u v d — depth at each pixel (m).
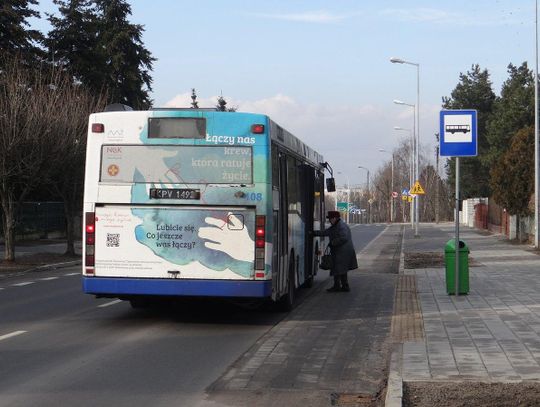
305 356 8.97
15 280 19.33
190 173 10.83
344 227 16.50
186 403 6.70
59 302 14.25
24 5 38.19
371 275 20.95
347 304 14.27
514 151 32.75
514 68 65.31
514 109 54.09
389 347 9.52
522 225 34.25
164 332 10.70
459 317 11.54
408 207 101.06
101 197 10.91
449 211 99.06
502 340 9.39
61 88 27.56
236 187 10.77
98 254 10.91
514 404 6.23
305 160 15.48
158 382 7.51
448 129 13.82
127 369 8.12
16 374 7.81
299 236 14.53
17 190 29.02
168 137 10.88
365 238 46.12
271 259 10.80
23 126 22.56
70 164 25.80
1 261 24.25
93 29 44.62
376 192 120.25
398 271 21.92
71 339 10.02
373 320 12.05
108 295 11.08
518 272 19.58
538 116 29.30
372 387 7.41
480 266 21.59
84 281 10.94
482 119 68.94
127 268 10.86
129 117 10.96
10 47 37.38
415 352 8.64
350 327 11.30
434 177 100.38
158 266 10.81
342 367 8.34
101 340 9.96
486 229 50.72
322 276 21.48
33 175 23.11
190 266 10.77
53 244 35.91
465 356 8.38
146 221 10.84
